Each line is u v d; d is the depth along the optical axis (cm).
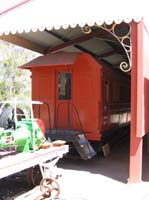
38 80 807
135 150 579
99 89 773
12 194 499
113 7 572
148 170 685
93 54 1052
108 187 550
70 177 612
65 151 552
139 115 573
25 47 829
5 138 461
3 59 1666
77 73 785
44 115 799
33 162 459
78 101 783
